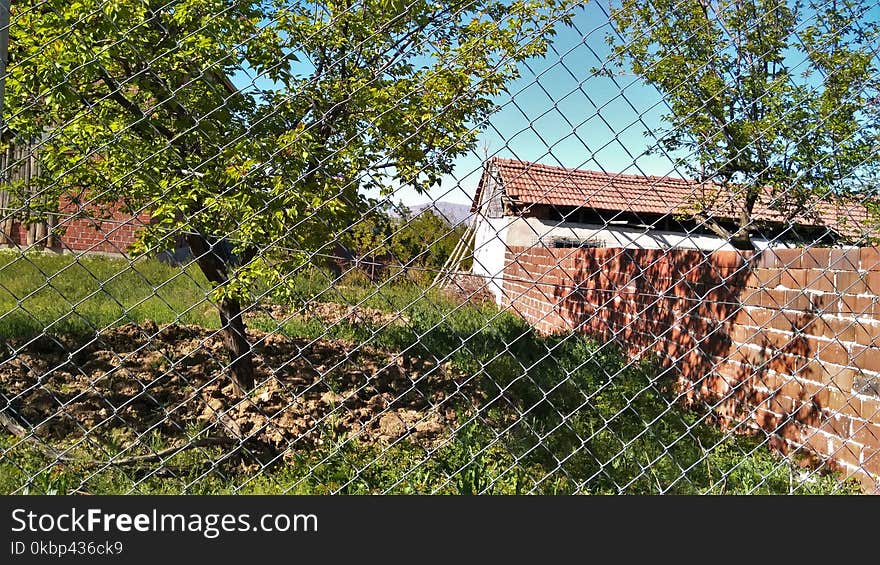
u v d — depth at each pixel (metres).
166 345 5.54
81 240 8.61
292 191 3.07
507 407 4.81
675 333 6.04
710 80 4.54
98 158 3.35
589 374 5.84
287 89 3.20
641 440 4.18
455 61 2.60
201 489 3.08
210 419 4.04
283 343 5.85
